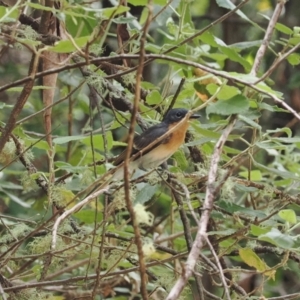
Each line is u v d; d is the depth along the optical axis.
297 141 7.21
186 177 7.82
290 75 14.11
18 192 12.21
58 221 6.47
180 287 4.86
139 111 9.09
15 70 13.88
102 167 8.16
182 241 9.70
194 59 9.67
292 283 13.57
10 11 5.93
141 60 5.46
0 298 6.54
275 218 8.17
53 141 7.74
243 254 7.44
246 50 14.10
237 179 7.58
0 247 8.22
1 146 7.20
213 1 14.98
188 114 6.80
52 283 7.51
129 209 5.40
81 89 10.81
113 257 7.94
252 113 7.05
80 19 9.50
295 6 14.38
